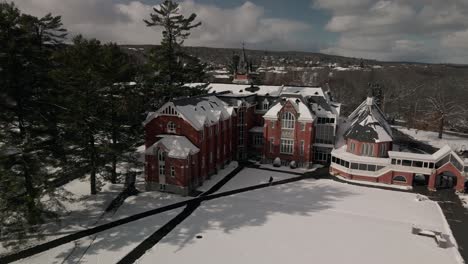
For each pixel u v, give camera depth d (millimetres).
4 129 30953
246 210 43656
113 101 45656
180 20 66062
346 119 73875
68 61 44719
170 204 45031
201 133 51094
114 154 45750
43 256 31844
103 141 45719
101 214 41438
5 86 29750
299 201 47000
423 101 138250
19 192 32062
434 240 36625
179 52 68500
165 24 66375
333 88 159750
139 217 40906
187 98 54688
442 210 44938
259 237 36594
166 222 39750
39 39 32344
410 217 42344
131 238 35812
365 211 43938
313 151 65500
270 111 64688
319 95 71125
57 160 37125
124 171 57500
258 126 72000
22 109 32469
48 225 38188
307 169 62281
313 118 61219
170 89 64812
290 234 37406
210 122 53562
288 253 33562
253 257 32719
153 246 34250
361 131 57781
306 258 32781
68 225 38344
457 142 81812
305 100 65000
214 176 57250
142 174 56375
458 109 127500
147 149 49125
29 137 31391
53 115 34906
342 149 61625
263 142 65812
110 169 46938
